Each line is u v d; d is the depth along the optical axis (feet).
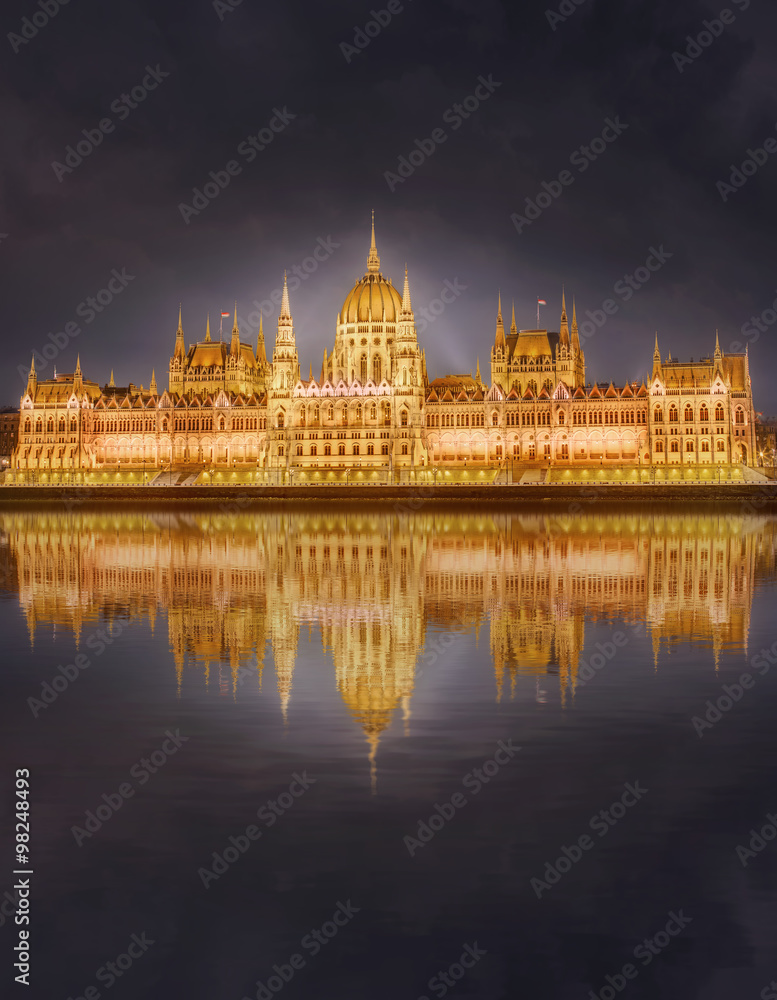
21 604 198.80
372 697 123.13
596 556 293.23
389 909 72.90
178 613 187.11
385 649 151.84
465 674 134.82
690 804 89.10
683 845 81.71
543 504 632.38
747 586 222.48
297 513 567.18
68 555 303.07
